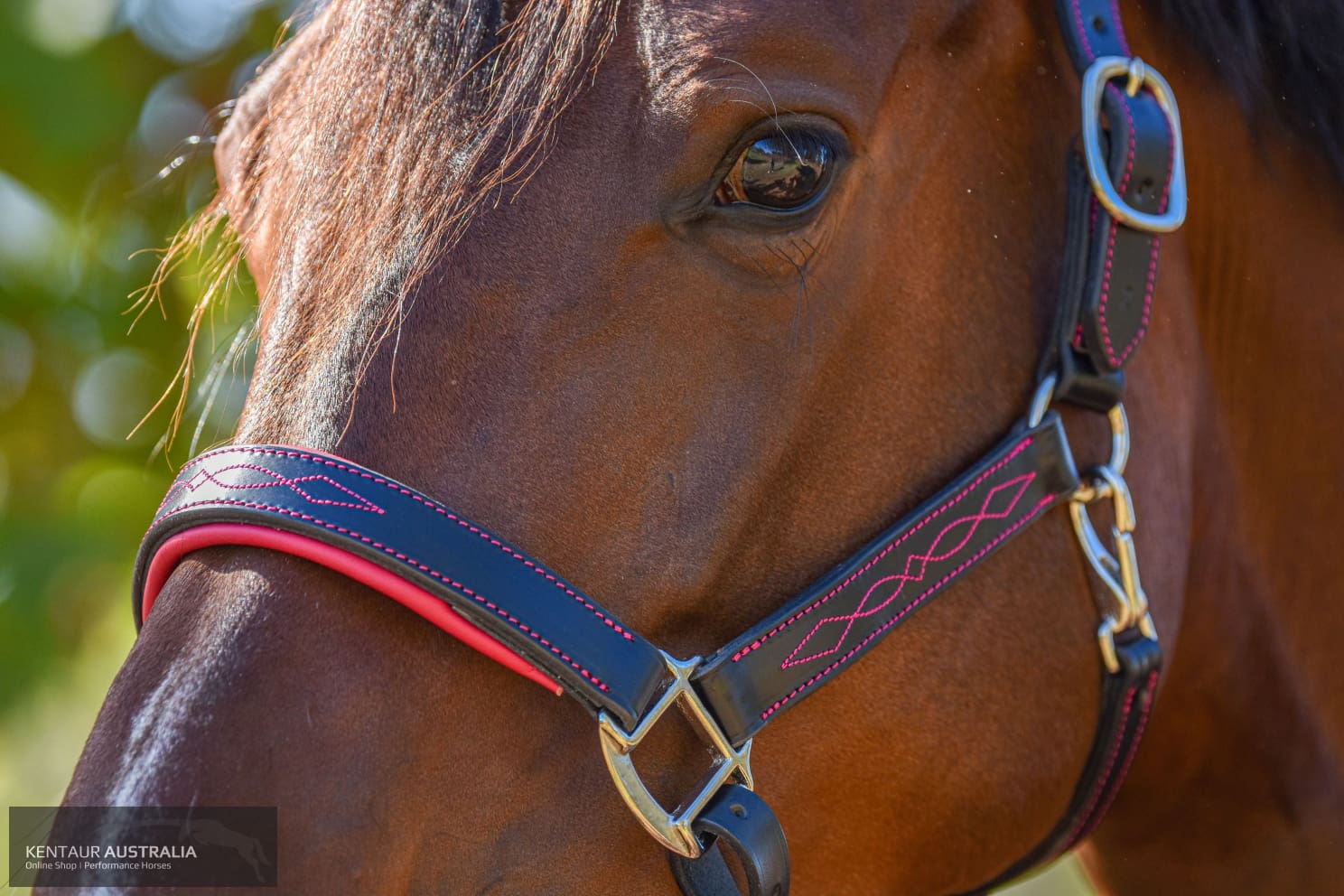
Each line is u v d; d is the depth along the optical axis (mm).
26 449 3986
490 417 1276
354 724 1205
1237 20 1715
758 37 1332
